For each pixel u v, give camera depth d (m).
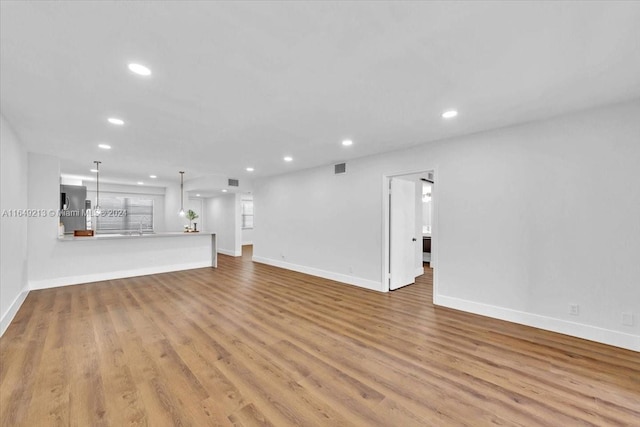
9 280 3.50
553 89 2.41
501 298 3.44
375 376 2.26
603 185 2.78
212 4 1.45
